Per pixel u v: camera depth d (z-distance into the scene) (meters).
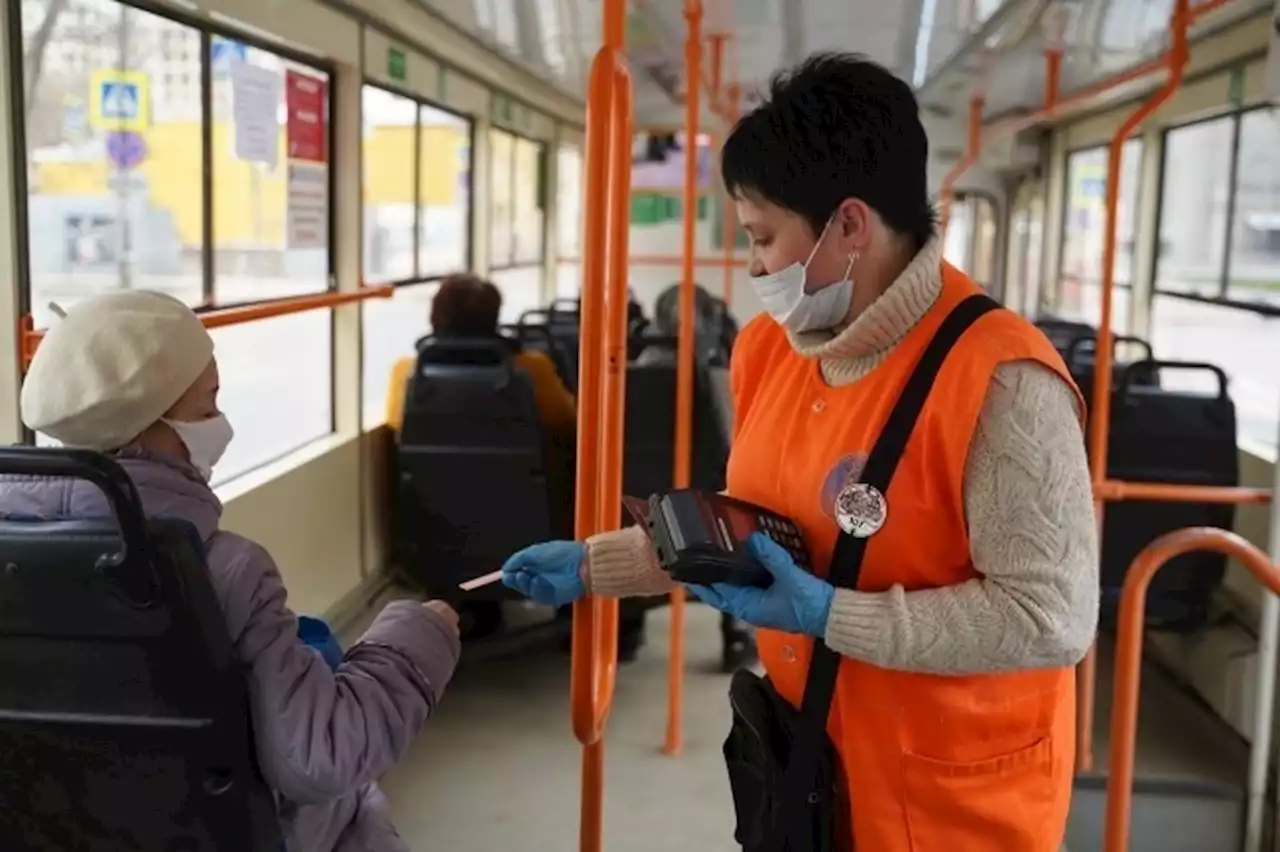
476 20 4.69
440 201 5.99
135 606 1.32
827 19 4.52
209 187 3.43
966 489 1.37
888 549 1.41
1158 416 4.10
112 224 2.93
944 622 1.34
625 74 1.89
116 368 1.42
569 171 9.53
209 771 1.40
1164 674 4.65
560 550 1.70
